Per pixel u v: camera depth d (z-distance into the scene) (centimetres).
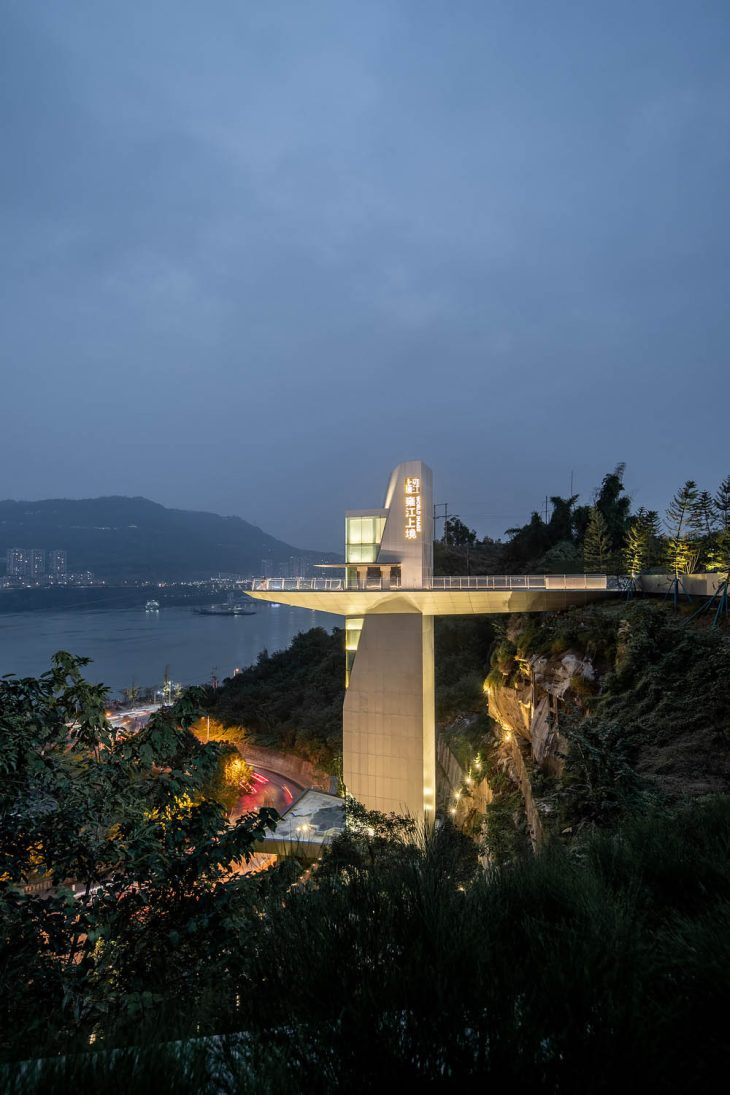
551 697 2308
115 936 483
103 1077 202
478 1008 229
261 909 454
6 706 544
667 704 1487
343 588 3481
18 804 516
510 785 2658
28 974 418
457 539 9112
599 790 1115
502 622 4172
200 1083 206
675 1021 237
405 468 3466
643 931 316
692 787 1076
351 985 254
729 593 2036
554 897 365
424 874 364
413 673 3338
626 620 2170
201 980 429
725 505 2923
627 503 5653
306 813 3803
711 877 421
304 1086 210
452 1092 204
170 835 539
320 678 7275
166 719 602
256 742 6444
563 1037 214
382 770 3356
